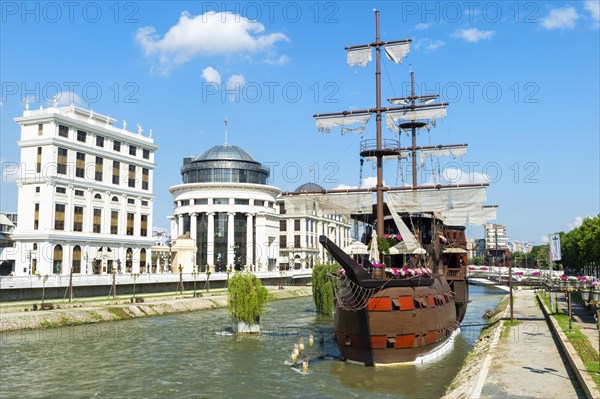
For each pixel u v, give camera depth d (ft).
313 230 598.75
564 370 104.37
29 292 239.91
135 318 233.35
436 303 150.30
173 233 515.50
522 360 115.03
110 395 112.16
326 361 141.69
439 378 120.88
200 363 141.59
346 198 185.06
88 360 144.97
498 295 397.39
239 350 159.43
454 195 184.34
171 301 271.28
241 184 474.90
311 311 270.87
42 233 293.02
